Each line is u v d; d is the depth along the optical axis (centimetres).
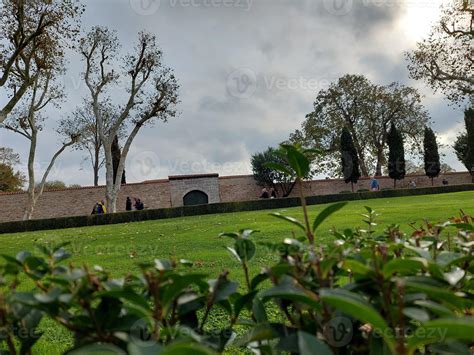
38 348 296
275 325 118
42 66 2017
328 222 1083
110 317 106
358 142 3928
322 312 106
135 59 2708
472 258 115
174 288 101
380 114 3894
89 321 105
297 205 2569
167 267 114
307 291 103
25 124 2841
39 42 1830
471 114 3741
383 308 110
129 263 650
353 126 3888
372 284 108
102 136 2778
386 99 3812
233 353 262
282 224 1142
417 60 2567
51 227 2239
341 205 122
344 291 94
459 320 71
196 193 3538
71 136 3159
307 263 121
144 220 2323
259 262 564
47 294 93
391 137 3625
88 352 81
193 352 71
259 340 118
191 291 116
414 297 104
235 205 2453
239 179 3628
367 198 2769
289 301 130
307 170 127
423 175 3725
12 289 110
